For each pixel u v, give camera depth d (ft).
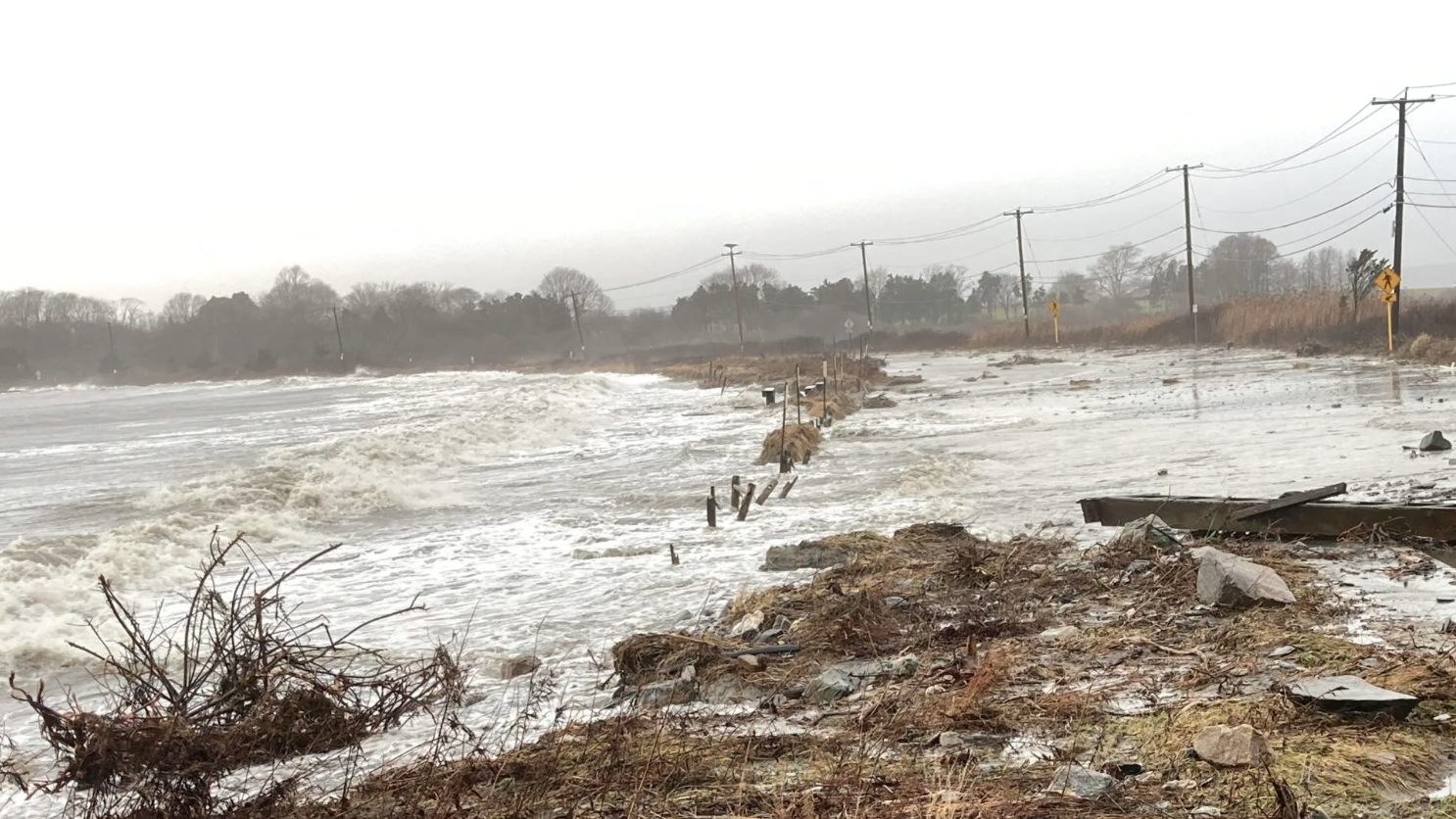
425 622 34.40
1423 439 57.36
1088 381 137.90
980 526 44.68
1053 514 46.01
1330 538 36.14
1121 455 64.18
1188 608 27.37
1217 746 16.47
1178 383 124.47
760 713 21.93
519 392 166.09
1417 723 17.76
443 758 19.69
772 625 29.86
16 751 22.94
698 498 59.06
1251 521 37.55
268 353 487.20
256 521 53.93
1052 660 23.70
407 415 148.66
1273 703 18.80
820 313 535.19
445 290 605.73
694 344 435.94
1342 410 80.18
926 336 353.92
